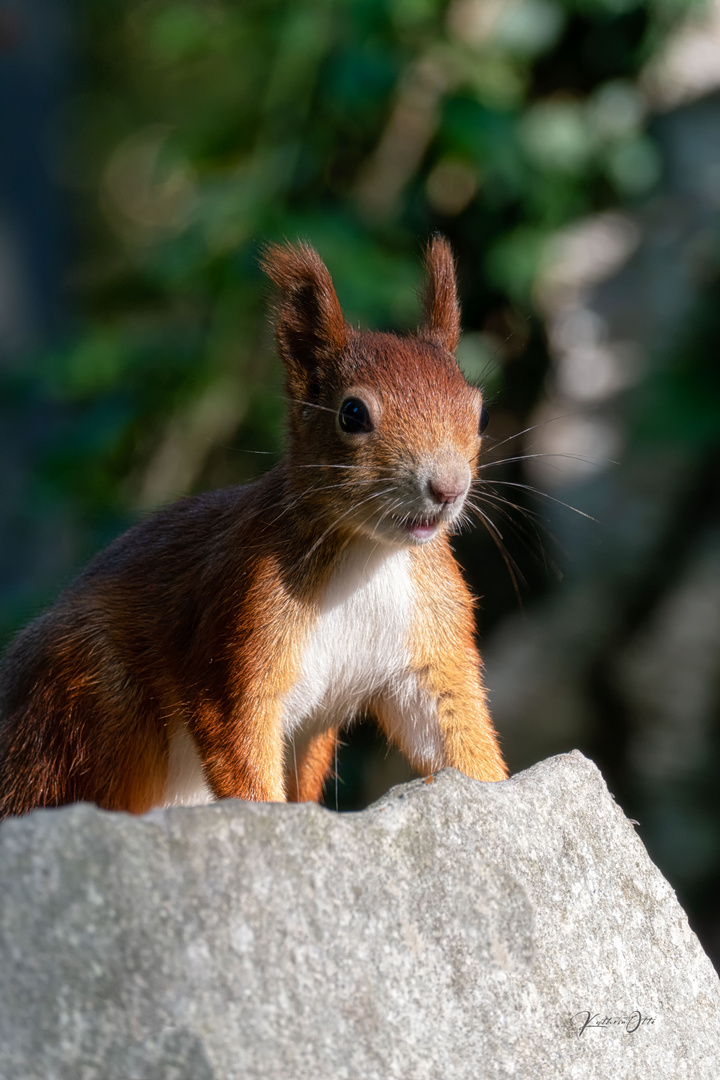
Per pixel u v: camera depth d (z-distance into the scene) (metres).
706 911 13.92
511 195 14.46
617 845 5.00
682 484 15.04
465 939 4.43
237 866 4.09
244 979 4.00
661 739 14.56
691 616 14.53
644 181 15.34
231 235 13.58
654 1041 4.71
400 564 6.55
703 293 15.05
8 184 19.28
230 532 6.68
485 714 6.71
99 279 20.08
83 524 13.91
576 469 15.33
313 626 6.43
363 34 13.48
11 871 3.82
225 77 19.11
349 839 4.34
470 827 4.61
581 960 4.67
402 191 14.51
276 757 6.33
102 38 28.73
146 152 28.73
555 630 15.14
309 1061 4.01
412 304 12.79
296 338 6.75
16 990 3.74
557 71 15.30
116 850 3.94
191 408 13.88
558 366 15.55
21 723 6.95
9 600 12.74
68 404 15.16
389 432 6.16
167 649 6.75
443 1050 4.25
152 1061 3.80
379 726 7.50
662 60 15.38
